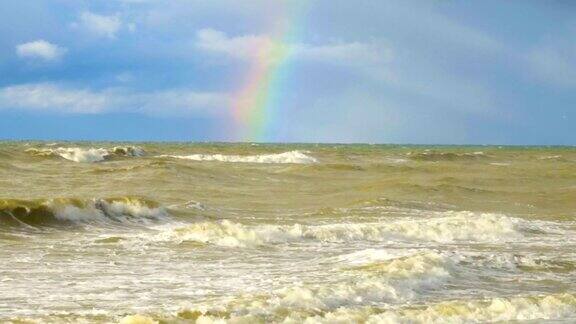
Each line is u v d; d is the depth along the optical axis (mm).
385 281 13500
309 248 18359
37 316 10664
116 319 10484
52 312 11000
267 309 11312
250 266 15547
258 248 18141
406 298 12852
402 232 21219
